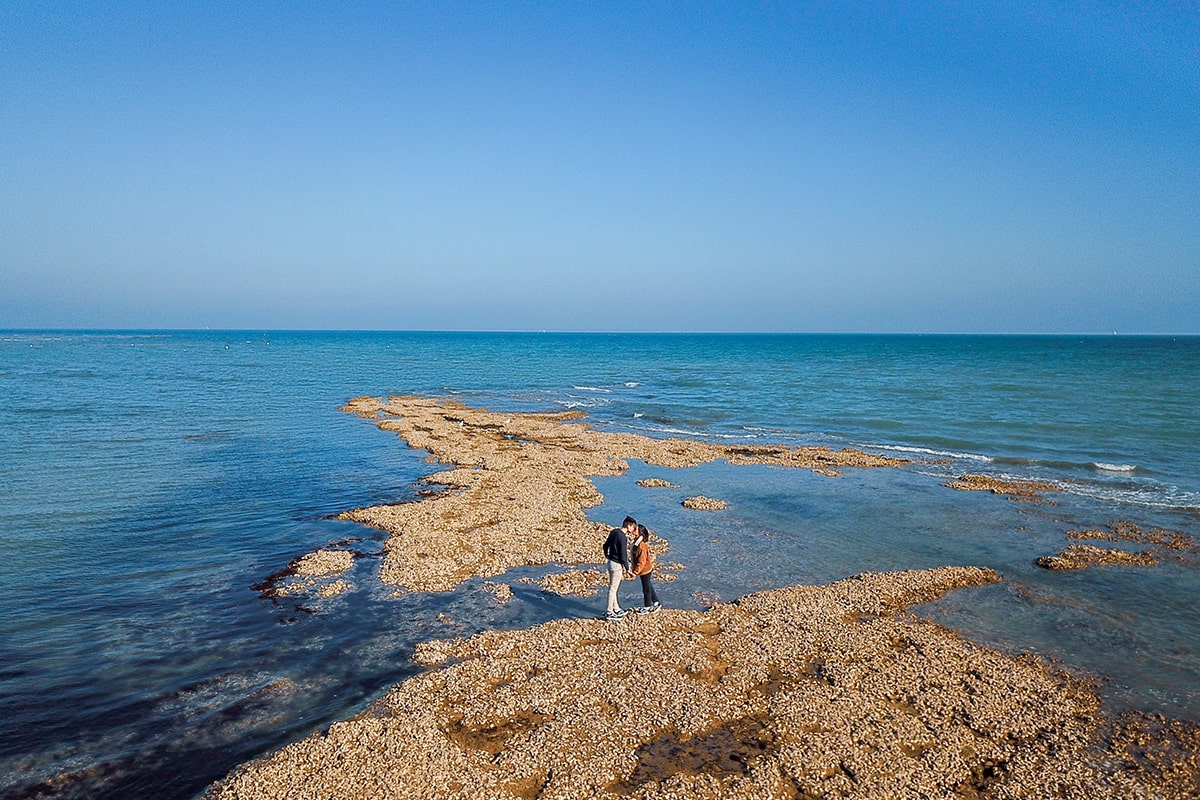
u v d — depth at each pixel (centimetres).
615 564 1761
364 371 11031
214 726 1282
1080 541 2450
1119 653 1605
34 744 1216
